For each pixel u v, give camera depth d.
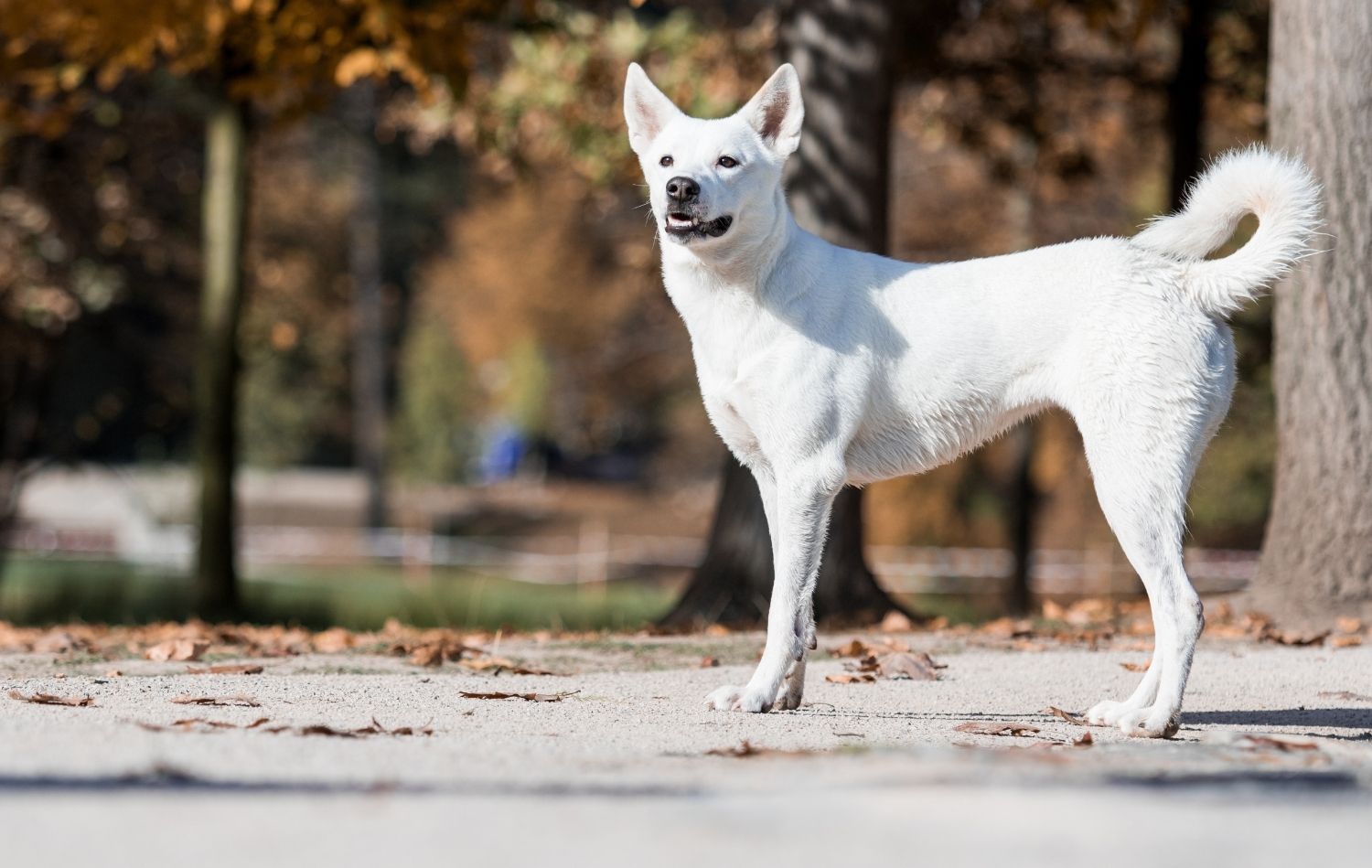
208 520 18.72
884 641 9.96
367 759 4.98
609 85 20.72
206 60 16.56
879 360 6.96
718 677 8.32
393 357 58.88
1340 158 10.60
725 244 6.83
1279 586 11.00
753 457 7.25
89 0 14.30
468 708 6.77
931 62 19.14
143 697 6.84
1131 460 6.63
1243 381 21.05
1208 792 4.27
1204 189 6.86
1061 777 4.50
